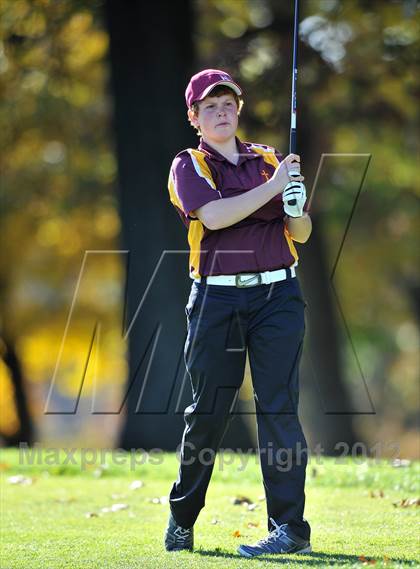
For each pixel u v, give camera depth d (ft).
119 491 83.92
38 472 97.45
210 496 79.56
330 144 180.24
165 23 145.07
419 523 65.92
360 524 65.82
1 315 215.51
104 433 276.62
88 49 173.06
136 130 145.48
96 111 185.16
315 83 164.25
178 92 145.59
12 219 202.18
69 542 61.16
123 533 64.44
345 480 84.33
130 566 52.75
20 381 219.61
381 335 260.62
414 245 226.17
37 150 194.08
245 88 161.07
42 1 153.99
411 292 247.09
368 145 187.73
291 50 162.61
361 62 166.81
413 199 215.92
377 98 171.22
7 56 162.40
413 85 167.73
